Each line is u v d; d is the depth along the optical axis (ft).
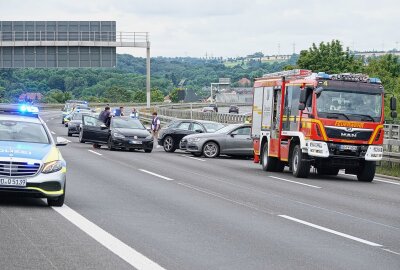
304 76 89.76
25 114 56.03
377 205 60.90
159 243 37.58
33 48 254.27
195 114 259.39
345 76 86.02
